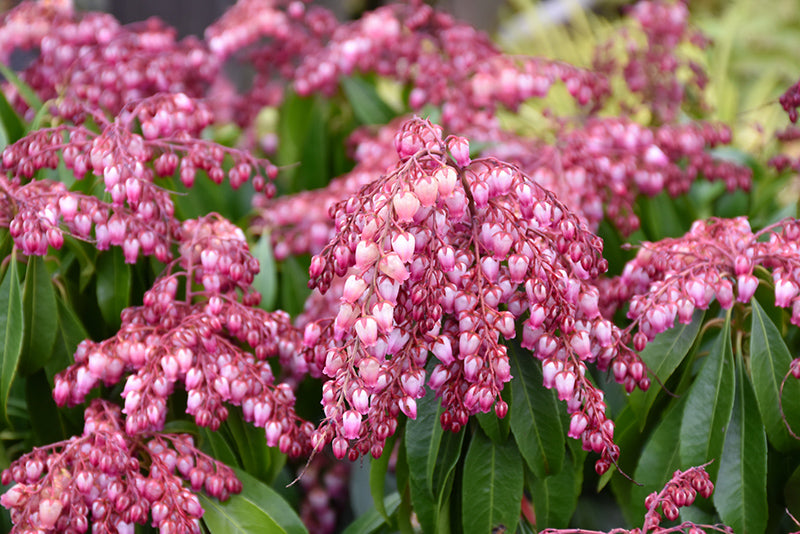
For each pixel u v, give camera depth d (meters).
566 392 0.72
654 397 0.77
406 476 0.77
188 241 0.79
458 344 0.72
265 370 0.78
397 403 0.71
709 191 0.99
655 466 0.77
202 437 0.79
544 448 0.75
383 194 0.71
